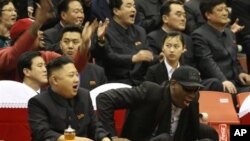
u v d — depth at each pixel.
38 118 17.03
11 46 22.92
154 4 28.06
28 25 22.86
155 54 25.61
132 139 17.86
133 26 25.50
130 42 25.17
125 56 24.34
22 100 19.11
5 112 18.98
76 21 24.62
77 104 17.48
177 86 17.58
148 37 25.83
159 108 17.81
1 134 18.95
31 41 21.25
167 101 17.81
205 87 24.14
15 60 21.36
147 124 17.89
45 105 17.17
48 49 23.20
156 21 27.83
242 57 28.83
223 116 21.55
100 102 17.69
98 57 24.27
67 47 22.17
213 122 21.41
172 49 22.84
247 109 21.38
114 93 17.70
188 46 25.94
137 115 17.86
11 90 19.12
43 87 20.23
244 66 28.80
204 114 20.84
